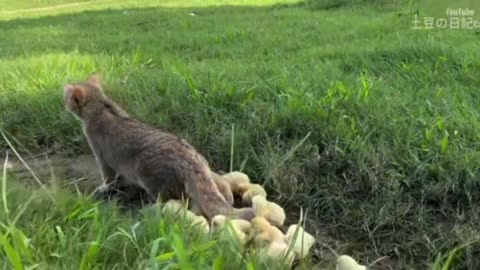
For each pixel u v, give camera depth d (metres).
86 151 3.18
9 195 2.46
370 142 2.91
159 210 2.38
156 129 2.78
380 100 3.22
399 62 3.91
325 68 3.87
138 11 8.21
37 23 7.48
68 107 2.87
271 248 2.25
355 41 4.75
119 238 2.22
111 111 2.84
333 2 7.29
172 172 2.62
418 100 3.26
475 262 2.47
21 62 4.13
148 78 3.66
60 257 2.12
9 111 3.39
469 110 3.11
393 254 2.56
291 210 2.75
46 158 3.14
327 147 2.90
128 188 2.85
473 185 2.68
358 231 2.64
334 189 2.77
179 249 2.05
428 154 2.80
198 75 3.68
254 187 2.72
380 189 2.73
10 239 2.18
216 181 2.66
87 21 7.25
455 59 3.84
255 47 4.76
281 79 3.53
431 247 2.54
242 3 8.52
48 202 2.46
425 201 2.69
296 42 4.88
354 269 2.26
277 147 2.95
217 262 2.01
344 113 3.11
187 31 5.79
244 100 3.28
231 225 2.26
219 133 3.07
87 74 3.77
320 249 2.57
